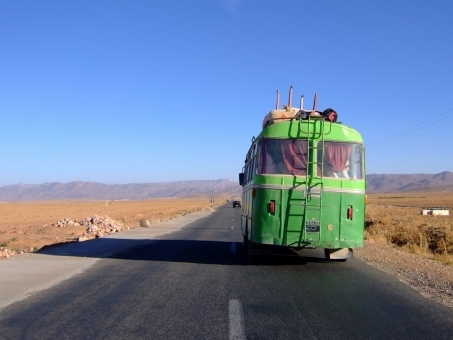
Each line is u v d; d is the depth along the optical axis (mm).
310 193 11906
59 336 6504
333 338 6523
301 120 12164
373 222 34188
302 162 12031
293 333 6715
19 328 6867
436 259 16375
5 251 16172
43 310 7895
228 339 6414
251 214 12719
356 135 12328
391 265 13594
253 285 10211
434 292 9734
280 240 11891
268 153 12125
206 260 14227
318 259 14594
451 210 61000
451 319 7590
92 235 24766
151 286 10000
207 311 7891
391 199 127812
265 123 14328
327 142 12117
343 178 12031
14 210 81188
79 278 10898
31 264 13117
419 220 36344
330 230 11914
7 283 10227
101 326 6980
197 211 70125
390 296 9250
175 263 13516
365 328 7008
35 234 27438
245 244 16562
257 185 12102
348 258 13914
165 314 7680
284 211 11938
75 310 7902
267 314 7742
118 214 62625
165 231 27719
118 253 15914
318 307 8266
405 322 7367
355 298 9023
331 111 12750
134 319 7355
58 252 16188
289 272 12039
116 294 9172
